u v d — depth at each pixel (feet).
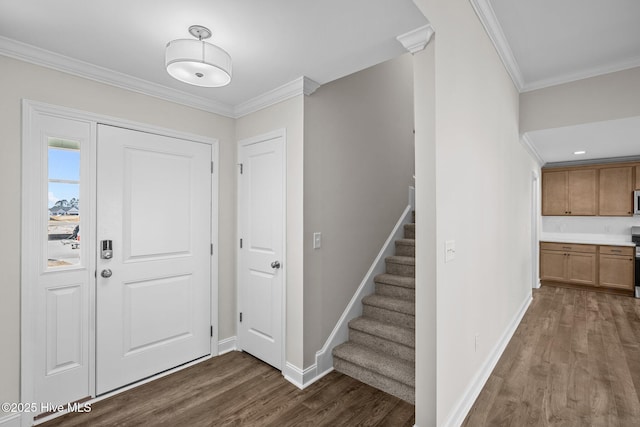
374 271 10.02
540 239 18.26
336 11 5.08
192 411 6.61
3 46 5.82
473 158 7.02
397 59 11.75
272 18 5.29
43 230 6.31
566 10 7.39
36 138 6.23
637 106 9.55
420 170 5.41
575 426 6.10
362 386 7.58
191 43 5.12
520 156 12.21
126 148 7.52
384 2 4.82
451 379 5.92
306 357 7.72
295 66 7.04
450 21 5.88
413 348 7.59
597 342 10.11
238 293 9.61
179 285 8.45
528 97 11.55
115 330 7.30
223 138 9.47
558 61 9.77
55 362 6.45
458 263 6.23
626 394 7.18
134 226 7.63
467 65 6.68
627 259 15.66
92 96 7.00
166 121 8.23
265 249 8.72
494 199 8.70
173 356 8.31
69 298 6.65
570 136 12.19
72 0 4.79
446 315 5.67
